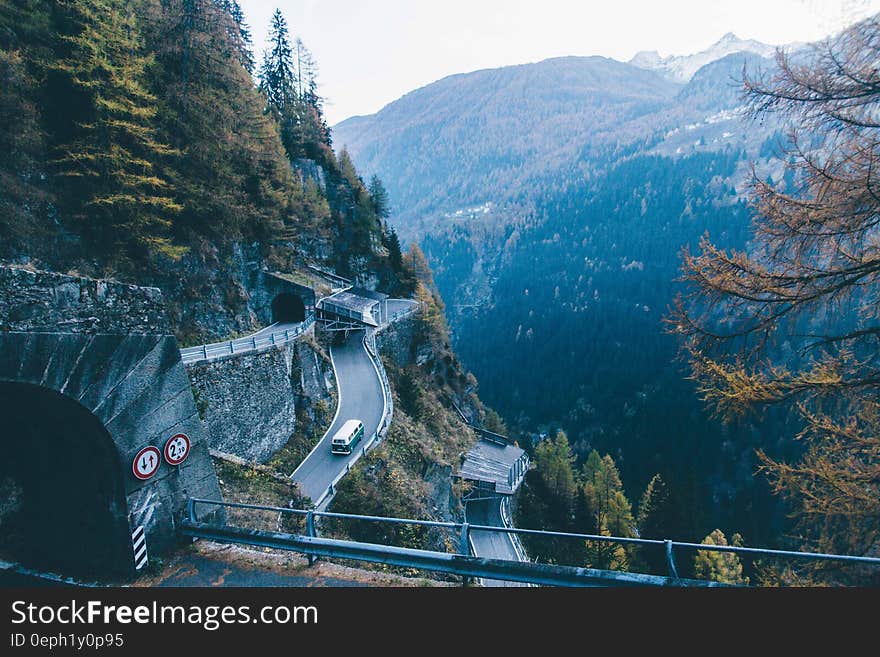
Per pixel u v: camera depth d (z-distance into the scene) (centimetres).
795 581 1023
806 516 965
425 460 3023
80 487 840
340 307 4003
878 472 839
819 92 753
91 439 791
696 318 934
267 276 3569
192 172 2712
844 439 862
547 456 6006
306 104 6506
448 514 3177
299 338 3017
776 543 6338
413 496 2506
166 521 873
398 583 728
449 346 6419
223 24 3353
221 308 2844
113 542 822
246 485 1591
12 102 1898
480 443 4850
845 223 796
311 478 2297
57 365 707
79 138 2111
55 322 707
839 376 818
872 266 768
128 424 804
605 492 5691
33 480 880
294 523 1551
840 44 722
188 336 2516
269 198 3678
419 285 6444
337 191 6034
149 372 844
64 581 805
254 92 3797
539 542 4216
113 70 2092
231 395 2230
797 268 838
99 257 2152
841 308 856
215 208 2873
